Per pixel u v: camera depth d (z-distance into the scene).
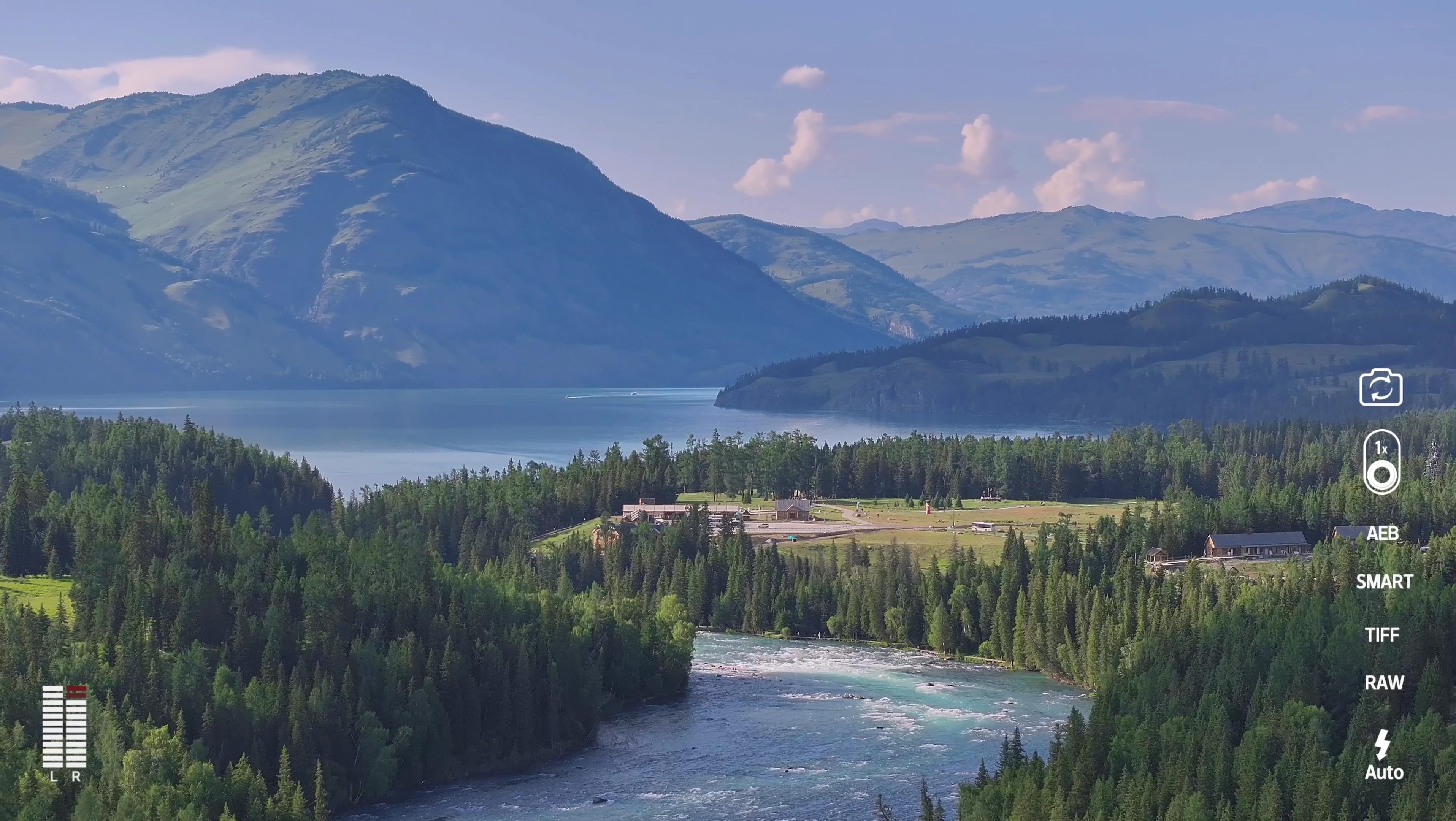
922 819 181.50
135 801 175.12
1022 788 179.62
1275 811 172.38
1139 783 180.50
